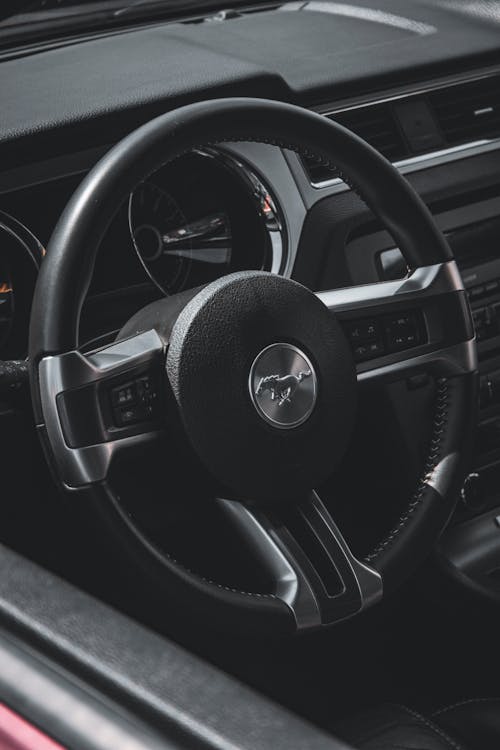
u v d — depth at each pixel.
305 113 1.37
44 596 0.72
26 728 0.61
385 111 1.97
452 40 2.15
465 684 2.01
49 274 1.21
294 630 1.30
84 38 2.20
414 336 1.42
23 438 1.59
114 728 0.59
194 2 2.34
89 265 1.23
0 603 0.72
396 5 2.37
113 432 1.23
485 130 2.04
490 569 1.94
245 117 1.33
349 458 1.91
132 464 1.57
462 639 2.02
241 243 1.80
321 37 2.18
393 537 1.40
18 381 1.38
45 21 2.18
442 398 1.47
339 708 1.93
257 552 1.31
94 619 0.70
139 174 1.26
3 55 2.12
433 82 2.02
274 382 1.25
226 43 2.13
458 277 1.46
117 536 1.24
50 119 1.66
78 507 1.24
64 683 0.63
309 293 1.30
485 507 1.97
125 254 1.70
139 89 1.79
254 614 1.29
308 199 1.78
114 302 1.71
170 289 1.78
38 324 1.21
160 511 1.63
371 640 2.04
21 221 1.62
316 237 1.80
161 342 1.25
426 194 1.95
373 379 1.40
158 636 0.68
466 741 1.47
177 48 2.05
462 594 1.93
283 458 1.27
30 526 1.68
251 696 0.62
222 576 1.81
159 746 0.58
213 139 1.32
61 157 1.65
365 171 1.41
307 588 1.30
